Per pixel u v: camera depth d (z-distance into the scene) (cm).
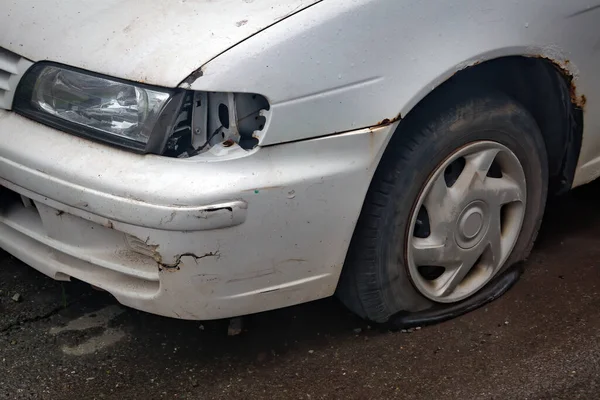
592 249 310
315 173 211
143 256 219
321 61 208
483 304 273
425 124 234
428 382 239
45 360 250
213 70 202
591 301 277
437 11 221
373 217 235
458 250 254
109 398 234
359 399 233
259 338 260
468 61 226
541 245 313
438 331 262
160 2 229
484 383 238
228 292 217
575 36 251
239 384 239
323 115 210
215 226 202
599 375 241
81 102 218
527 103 269
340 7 210
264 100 207
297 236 216
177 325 267
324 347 256
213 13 218
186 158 205
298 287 226
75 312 274
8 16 248
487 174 257
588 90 264
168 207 199
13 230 257
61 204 217
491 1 230
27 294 283
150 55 211
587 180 293
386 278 245
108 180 205
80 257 228
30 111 232
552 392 234
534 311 272
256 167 205
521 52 239
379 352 253
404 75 217
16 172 225
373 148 217
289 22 207
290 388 237
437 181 240
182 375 244
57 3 245
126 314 273
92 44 223
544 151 268
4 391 236
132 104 209
